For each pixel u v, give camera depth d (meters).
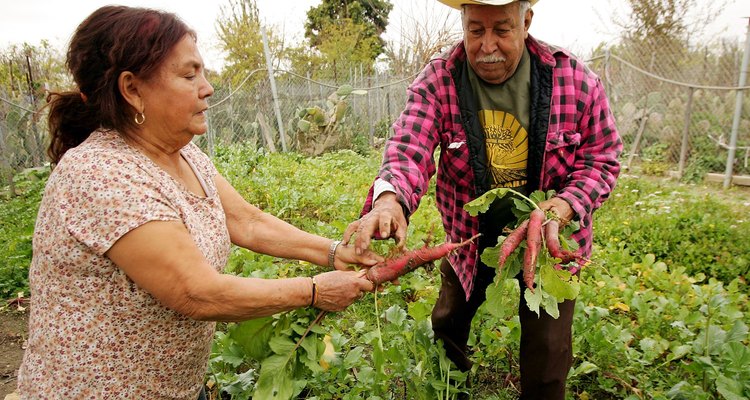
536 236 2.03
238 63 21.97
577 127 2.44
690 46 11.58
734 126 9.61
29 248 5.79
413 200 2.31
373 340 2.30
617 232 6.34
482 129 2.47
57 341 1.69
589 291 4.14
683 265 5.55
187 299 1.66
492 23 2.16
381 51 29.30
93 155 1.63
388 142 2.48
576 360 3.47
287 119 14.05
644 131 11.80
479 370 3.47
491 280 2.83
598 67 12.91
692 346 3.25
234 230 2.29
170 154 1.84
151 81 1.67
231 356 3.04
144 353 1.77
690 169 10.45
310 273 4.93
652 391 3.10
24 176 10.39
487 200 2.22
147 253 1.59
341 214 7.03
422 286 3.65
